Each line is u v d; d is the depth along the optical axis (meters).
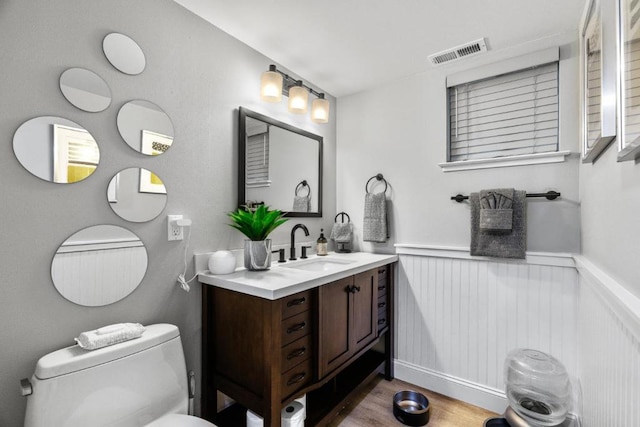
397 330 2.26
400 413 1.77
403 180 2.28
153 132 1.42
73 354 1.07
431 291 2.12
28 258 1.08
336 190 2.62
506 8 1.52
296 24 1.67
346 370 2.07
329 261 2.10
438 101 2.14
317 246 2.29
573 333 1.65
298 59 2.02
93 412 1.05
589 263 1.35
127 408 1.13
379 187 2.40
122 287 1.32
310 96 2.37
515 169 1.85
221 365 1.51
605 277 1.02
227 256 1.58
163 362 1.25
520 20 1.62
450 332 2.04
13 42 1.05
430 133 2.17
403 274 2.25
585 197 1.51
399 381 2.23
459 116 2.10
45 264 1.12
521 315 1.80
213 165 1.68
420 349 2.16
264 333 1.30
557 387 1.53
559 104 1.73
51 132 1.13
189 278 1.56
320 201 2.42
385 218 2.30
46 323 1.12
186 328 1.55
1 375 1.03
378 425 1.75
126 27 1.33
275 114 2.06
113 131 1.29
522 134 1.88
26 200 1.08
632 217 0.80
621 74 0.77
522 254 1.75
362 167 2.49
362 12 1.56
